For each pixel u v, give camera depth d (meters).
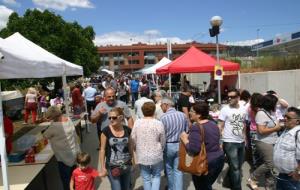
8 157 5.78
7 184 4.23
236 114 6.10
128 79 34.56
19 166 5.57
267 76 12.88
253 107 6.88
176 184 5.91
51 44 34.50
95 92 15.93
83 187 5.20
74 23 51.81
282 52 23.47
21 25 35.25
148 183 5.21
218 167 4.96
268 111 5.98
